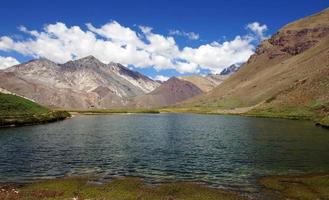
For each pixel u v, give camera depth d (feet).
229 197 117.70
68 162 182.39
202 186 133.80
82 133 337.72
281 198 117.39
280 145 243.40
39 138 288.71
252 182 139.85
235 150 224.12
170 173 157.69
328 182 134.10
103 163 180.24
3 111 444.96
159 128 410.11
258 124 454.40
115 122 526.57
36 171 160.45
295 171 159.43
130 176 151.53
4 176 150.41
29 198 112.16
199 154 209.36
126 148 234.58
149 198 114.93
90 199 111.34
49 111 568.82
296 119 555.69
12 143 254.68
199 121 552.41
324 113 533.55
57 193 119.24
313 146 236.22
